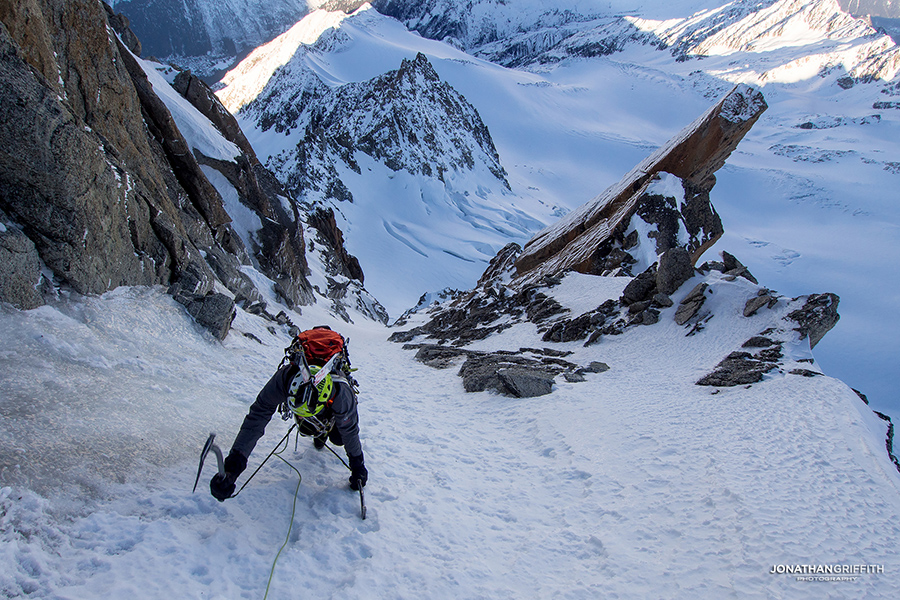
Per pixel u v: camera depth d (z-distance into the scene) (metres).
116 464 3.85
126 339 6.56
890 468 5.08
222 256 14.80
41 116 5.86
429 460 5.64
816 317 11.39
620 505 4.60
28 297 5.75
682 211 27.62
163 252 8.86
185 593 2.85
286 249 25.02
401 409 8.10
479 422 7.81
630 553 3.82
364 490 4.49
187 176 15.79
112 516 3.31
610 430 6.55
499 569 3.66
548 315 18.48
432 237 125.56
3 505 3.02
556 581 3.54
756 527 3.94
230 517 3.67
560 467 5.66
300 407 3.74
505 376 8.95
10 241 5.60
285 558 3.37
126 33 20.70
